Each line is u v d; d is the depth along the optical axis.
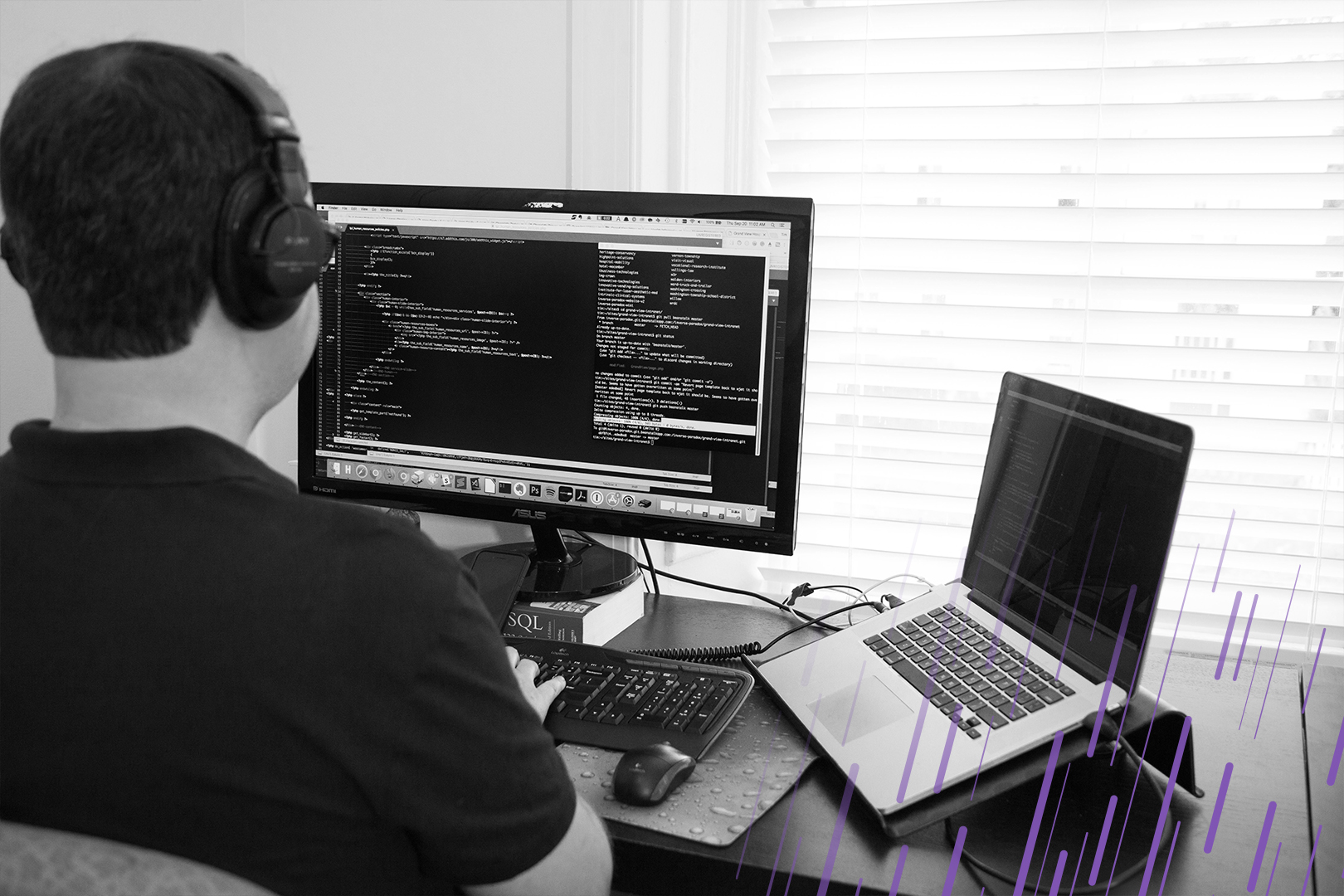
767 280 1.15
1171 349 1.39
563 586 1.27
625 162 1.44
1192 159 1.38
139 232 0.58
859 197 1.50
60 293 0.59
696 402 1.19
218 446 0.61
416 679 0.60
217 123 0.60
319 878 0.61
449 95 1.46
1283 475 1.38
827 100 1.50
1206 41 1.35
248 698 0.57
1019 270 1.45
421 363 1.28
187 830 0.58
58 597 0.58
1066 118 1.41
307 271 0.67
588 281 1.20
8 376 1.41
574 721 1.00
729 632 1.31
